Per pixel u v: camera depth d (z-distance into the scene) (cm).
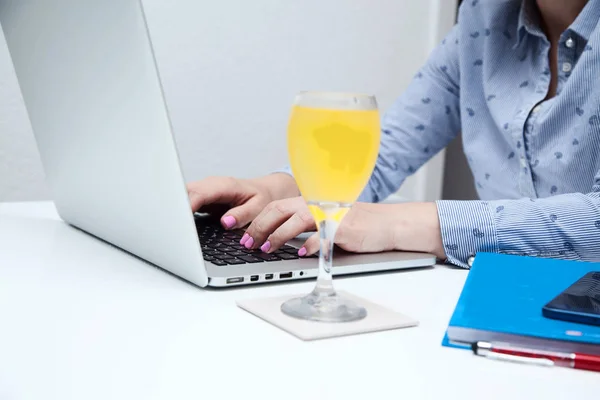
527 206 97
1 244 93
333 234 67
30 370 51
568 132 126
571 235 94
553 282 73
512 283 72
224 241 93
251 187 116
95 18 74
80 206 98
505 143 139
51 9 83
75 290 73
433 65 159
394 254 91
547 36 136
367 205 96
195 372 51
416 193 267
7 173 191
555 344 56
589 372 55
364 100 62
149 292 73
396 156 155
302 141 61
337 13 232
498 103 137
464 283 77
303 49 228
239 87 219
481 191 147
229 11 213
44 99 95
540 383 52
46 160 104
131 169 77
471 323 58
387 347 58
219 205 114
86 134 86
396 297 75
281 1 221
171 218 73
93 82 79
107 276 79
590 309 59
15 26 95
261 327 63
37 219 113
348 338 60
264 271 77
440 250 94
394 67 247
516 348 56
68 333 59
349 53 237
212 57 213
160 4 203
